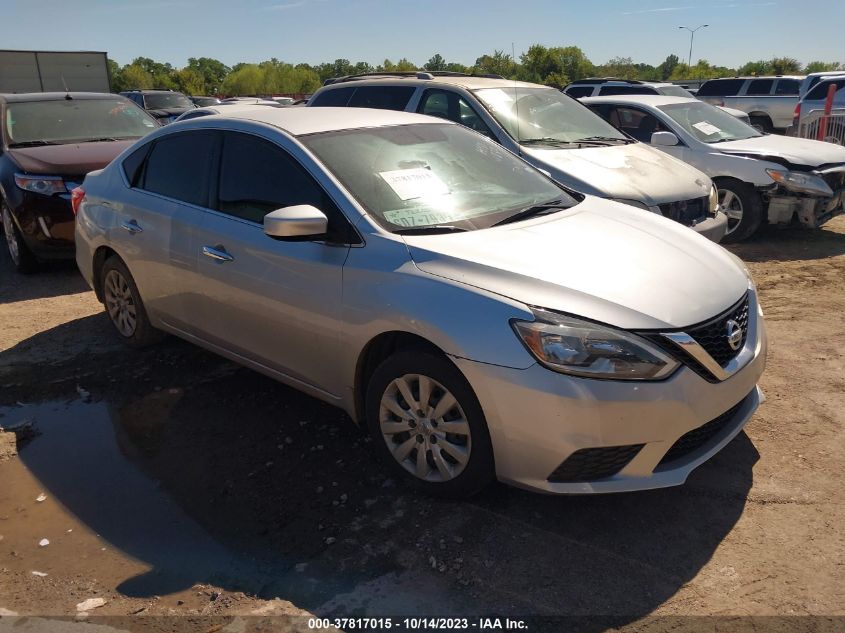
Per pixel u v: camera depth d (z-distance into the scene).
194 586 2.81
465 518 3.14
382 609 2.64
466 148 4.32
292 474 3.55
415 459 3.34
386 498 3.31
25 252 7.21
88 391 4.57
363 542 3.02
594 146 6.90
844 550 2.85
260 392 4.47
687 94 14.77
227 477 3.56
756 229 7.98
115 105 8.76
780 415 3.91
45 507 3.38
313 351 3.59
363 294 3.27
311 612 2.64
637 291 3.00
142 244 4.56
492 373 2.85
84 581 2.87
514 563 2.85
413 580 2.78
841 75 15.07
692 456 3.04
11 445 3.95
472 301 2.95
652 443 2.85
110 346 5.28
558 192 4.27
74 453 3.85
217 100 29.94
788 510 3.11
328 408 4.23
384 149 3.95
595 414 2.76
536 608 2.62
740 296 3.30
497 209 3.79
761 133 9.07
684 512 3.12
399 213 3.52
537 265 3.10
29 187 6.79
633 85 14.88
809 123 11.73
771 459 3.50
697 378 2.90
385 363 3.25
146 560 2.98
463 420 3.04
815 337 5.02
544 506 3.20
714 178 8.02
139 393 4.52
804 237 8.30
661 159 6.86
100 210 5.02
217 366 4.88
